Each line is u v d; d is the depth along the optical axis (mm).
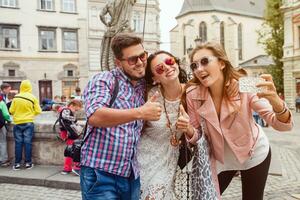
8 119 7449
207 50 2705
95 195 2547
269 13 37969
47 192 6047
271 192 5746
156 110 2375
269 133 15625
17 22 36094
